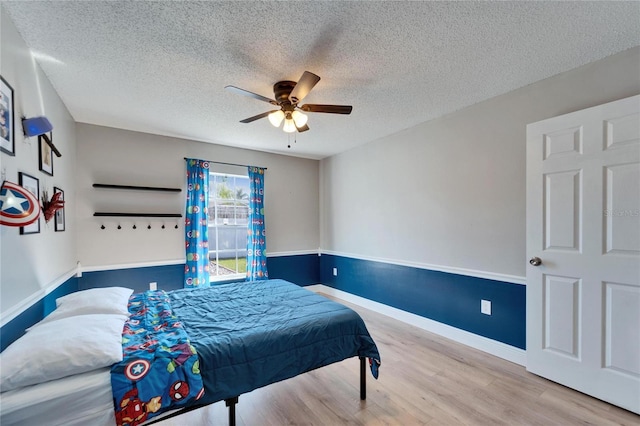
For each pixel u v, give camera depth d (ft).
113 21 5.26
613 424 5.78
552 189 7.29
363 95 8.52
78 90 7.99
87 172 10.69
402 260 11.81
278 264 15.56
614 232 6.32
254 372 5.32
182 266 12.60
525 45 6.15
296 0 4.78
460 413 6.17
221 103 8.95
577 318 6.86
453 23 5.41
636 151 6.02
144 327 5.87
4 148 4.71
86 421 3.87
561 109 7.37
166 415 4.54
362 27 5.51
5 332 4.66
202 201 12.88
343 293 15.12
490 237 8.89
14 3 4.74
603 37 5.91
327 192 16.35
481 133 9.07
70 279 9.35
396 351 9.09
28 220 4.81
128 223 11.50
